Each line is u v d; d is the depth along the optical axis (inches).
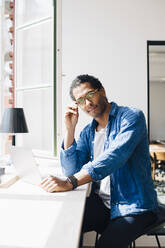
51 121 84.0
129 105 90.7
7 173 60.9
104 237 43.8
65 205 36.9
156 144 111.9
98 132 57.7
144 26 90.4
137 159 49.7
